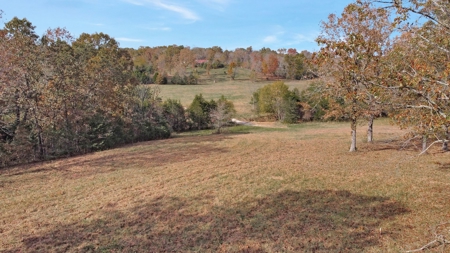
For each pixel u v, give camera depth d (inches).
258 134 1365.7
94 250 309.4
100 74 1164.5
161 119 1492.4
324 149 862.5
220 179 573.3
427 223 337.1
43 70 927.0
